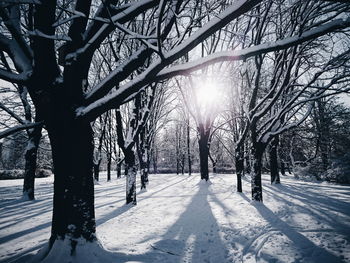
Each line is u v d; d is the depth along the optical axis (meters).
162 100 19.89
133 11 3.56
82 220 3.88
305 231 5.29
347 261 3.72
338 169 16.47
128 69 3.98
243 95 11.34
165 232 5.73
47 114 3.90
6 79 3.68
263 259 4.04
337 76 7.89
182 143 36.31
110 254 4.00
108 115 22.44
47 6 3.12
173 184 17.38
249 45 8.42
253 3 3.07
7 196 13.52
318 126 18.98
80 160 3.95
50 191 15.63
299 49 8.59
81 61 3.82
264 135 9.21
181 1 4.18
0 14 3.44
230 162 42.06
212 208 8.48
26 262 3.90
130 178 9.60
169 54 3.48
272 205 8.49
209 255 4.38
